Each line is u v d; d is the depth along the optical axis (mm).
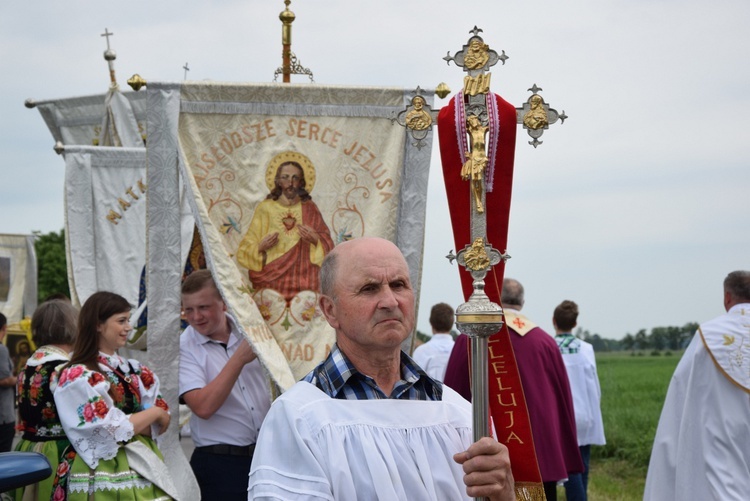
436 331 8930
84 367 4516
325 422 2518
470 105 2643
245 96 4875
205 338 5074
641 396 17500
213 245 4762
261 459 2494
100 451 4426
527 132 2639
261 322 4809
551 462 6492
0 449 8164
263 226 4902
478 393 2486
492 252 2576
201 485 4875
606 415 14562
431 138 4973
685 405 6223
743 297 6273
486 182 2631
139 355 7367
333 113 4965
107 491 4418
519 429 2764
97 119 8953
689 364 6273
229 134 4883
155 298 4836
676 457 6258
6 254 13812
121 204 7988
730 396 6090
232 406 4898
